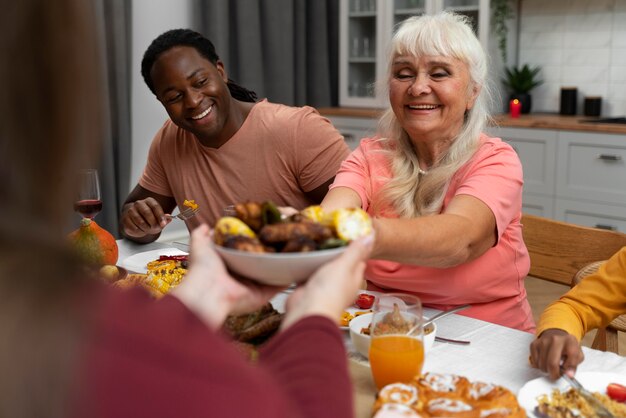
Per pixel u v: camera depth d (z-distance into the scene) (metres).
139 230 2.03
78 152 0.41
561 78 4.25
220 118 2.07
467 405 0.94
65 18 0.40
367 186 1.76
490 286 1.61
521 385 1.15
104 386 0.43
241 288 0.86
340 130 4.36
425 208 1.67
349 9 4.43
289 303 0.76
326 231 0.86
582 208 3.63
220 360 0.48
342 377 0.60
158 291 1.55
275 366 0.61
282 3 4.16
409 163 1.72
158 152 2.26
